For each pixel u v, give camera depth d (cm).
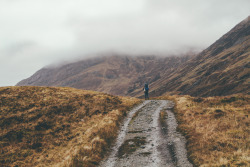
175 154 1168
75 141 1905
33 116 2522
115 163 1188
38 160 1667
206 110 1936
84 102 3161
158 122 1938
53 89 3966
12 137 2058
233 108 1864
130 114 2523
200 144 1194
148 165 1077
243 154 982
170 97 3828
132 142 1483
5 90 3450
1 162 1670
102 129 1803
